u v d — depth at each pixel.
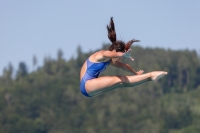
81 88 40.41
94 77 40.16
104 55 39.41
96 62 39.97
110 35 40.09
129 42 39.81
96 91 39.75
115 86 39.47
